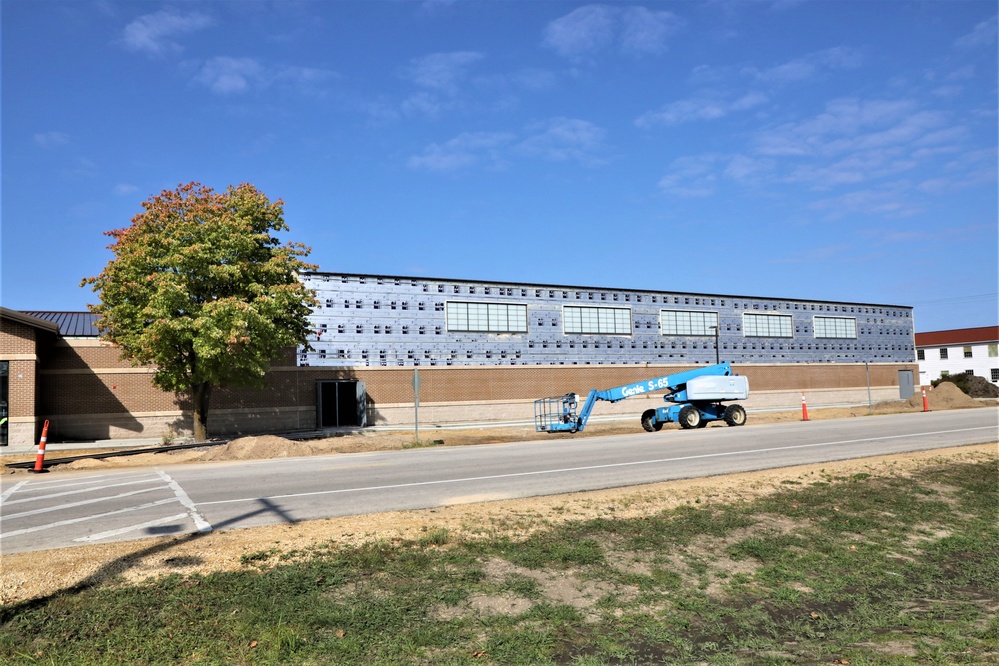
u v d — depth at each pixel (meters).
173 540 9.12
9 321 27.95
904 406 47.06
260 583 7.42
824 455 18.09
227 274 26.28
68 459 22.27
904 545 10.21
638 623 7.15
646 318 55.94
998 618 7.55
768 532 10.34
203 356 25.09
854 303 67.00
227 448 22.27
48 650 5.87
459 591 7.54
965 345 80.62
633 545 9.44
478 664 6.00
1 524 10.70
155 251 25.77
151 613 6.63
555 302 52.66
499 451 21.38
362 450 23.48
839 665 6.35
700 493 12.53
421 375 41.50
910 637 7.07
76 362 31.55
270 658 5.87
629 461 17.48
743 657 6.48
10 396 27.77
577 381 47.66
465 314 49.56
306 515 10.98
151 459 21.58
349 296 46.50
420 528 9.77
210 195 28.00
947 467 15.67
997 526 11.32
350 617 6.75
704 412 30.86
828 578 8.75
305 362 44.88
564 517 10.69
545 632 6.76
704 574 8.68
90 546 8.87
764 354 60.94
